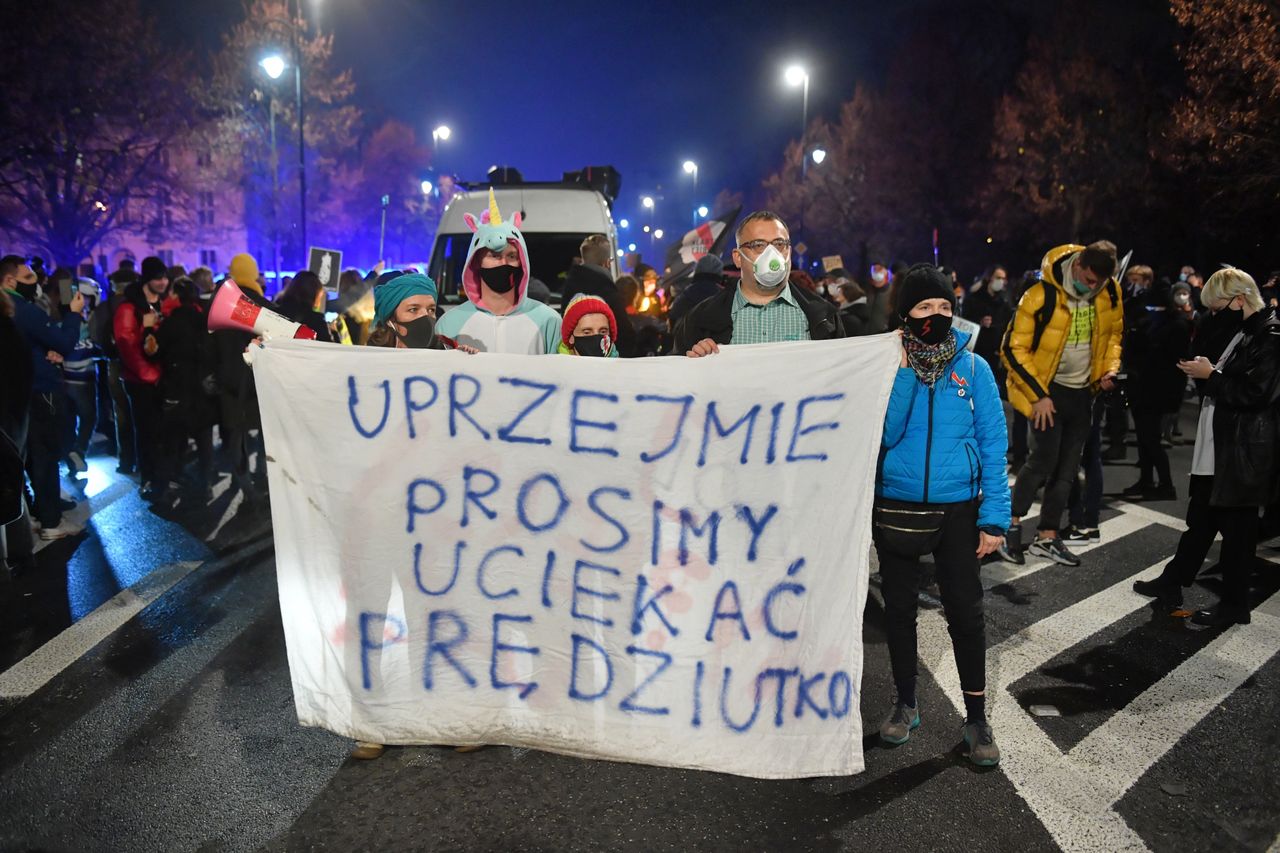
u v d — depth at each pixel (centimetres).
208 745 371
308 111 4462
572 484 349
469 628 355
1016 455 904
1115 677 440
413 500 353
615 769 352
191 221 4316
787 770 336
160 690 423
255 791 337
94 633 492
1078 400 605
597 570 348
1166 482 838
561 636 352
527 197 1016
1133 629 502
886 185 4122
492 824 316
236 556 630
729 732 341
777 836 310
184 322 746
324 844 305
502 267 398
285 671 443
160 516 741
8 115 2609
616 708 348
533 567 352
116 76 2750
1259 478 483
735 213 991
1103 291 589
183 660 457
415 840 307
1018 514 626
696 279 615
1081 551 655
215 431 1253
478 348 407
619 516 347
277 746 371
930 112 3934
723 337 405
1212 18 1806
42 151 2722
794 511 338
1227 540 503
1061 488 621
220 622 508
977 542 358
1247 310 490
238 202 5128
